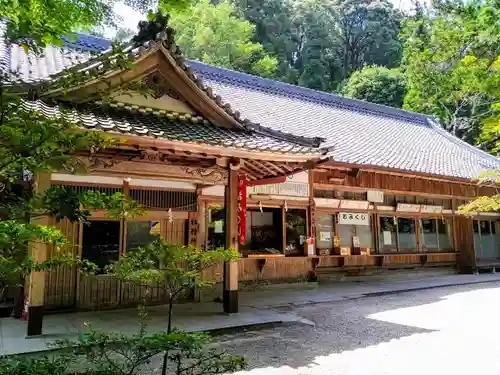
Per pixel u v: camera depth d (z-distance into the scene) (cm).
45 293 796
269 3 3838
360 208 1381
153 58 742
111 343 282
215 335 679
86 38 1268
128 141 613
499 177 897
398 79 3297
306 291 1159
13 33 229
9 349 548
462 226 1694
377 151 1508
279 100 1725
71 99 632
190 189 971
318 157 794
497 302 1039
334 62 3909
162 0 278
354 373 505
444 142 2078
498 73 764
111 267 370
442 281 1420
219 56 2797
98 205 244
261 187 1150
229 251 407
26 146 201
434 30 2319
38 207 215
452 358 567
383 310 921
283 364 538
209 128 808
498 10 770
